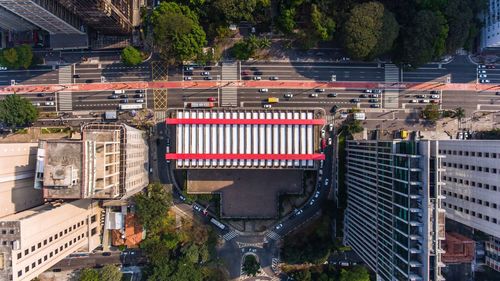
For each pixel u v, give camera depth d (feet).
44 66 446.60
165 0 431.43
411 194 266.77
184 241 437.17
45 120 445.37
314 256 428.15
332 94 447.01
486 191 329.72
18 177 349.41
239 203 445.37
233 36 444.55
